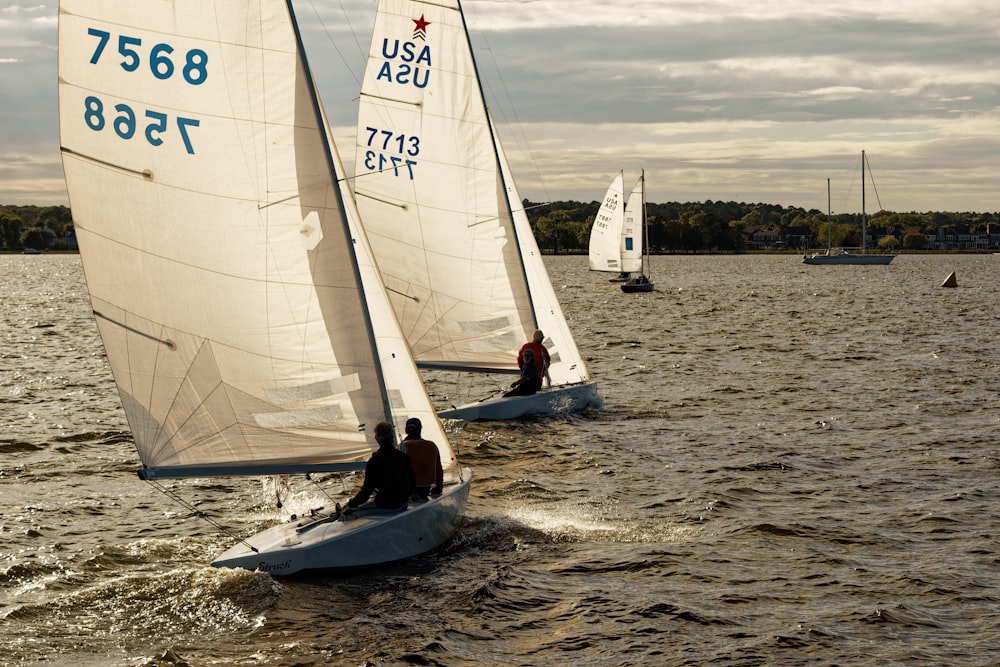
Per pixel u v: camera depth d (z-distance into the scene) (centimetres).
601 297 8700
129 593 1227
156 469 1238
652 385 3142
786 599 1234
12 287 11681
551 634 1127
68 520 1587
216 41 1218
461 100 2377
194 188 1224
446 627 1138
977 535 1493
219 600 1205
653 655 1071
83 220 1189
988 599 1228
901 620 1162
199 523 1576
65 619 1157
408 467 1361
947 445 2162
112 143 1188
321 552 1280
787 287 10338
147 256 1217
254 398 1273
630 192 9381
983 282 11381
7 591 1255
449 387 3212
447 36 2345
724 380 3253
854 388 3034
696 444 2181
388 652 1072
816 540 1473
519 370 2503
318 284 1280
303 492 1766
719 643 1101
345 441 1319
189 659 1055
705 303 7706
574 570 1338
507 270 2461
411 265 2389
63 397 2922
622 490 1777
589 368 3628
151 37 1193
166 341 1234
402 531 1348
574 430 2316
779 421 2477
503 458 2025
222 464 1269
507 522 1559
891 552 1416
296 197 1262
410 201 2364
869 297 8350
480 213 2419
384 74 2305
